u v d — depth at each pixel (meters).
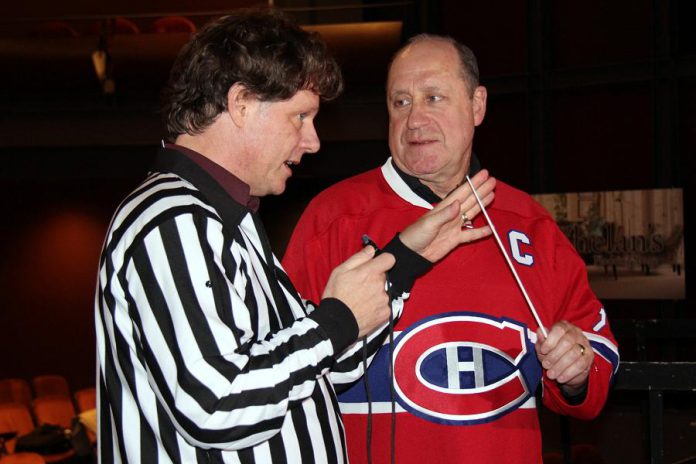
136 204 1.20
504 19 7.00
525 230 1.87
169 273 1.13
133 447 1.20
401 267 1.39
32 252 9.63
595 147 6.60
